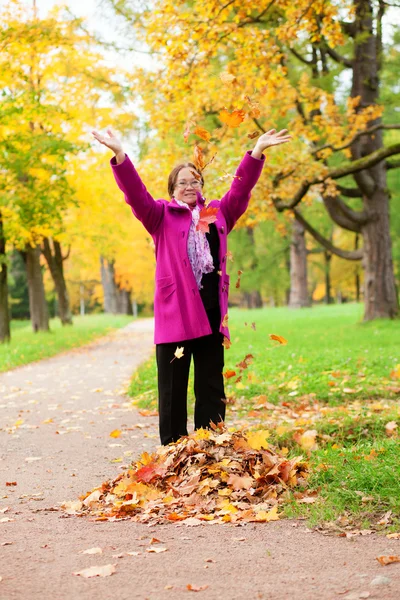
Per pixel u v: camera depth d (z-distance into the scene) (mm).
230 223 4777
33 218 19766
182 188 4688
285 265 48719
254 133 4617
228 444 4441
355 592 2629
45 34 17109
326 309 37156
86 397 9352
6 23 17812
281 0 11328
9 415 7996
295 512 3723
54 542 3393
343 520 3553
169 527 3607
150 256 50469
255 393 8281
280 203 18359
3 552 3244
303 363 10711
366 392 7875
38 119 20531
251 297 52812
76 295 68688
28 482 4777
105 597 2656
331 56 19016
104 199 26766
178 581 2818
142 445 5953
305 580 2791
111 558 3125
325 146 16031
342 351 12516
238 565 2996
